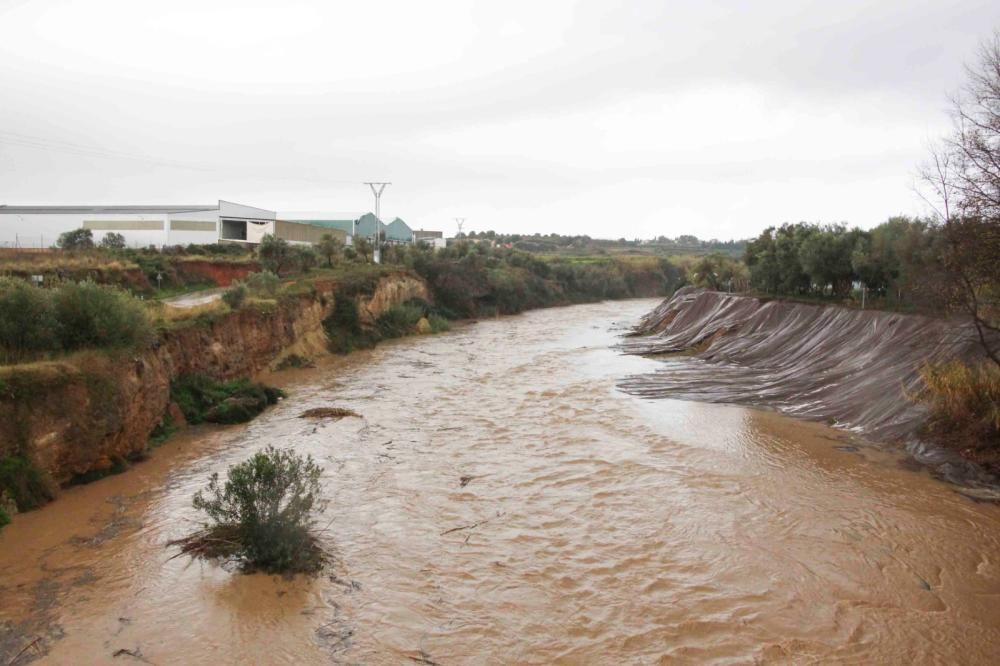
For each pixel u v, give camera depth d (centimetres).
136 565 976
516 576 980
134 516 1163
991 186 1384
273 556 972
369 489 1330
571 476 1424
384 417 1953
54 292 1533
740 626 852
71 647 775
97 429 1345
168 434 1692
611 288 8431
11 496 1140
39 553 1009
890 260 2577
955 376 1538
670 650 800
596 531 1143
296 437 1711
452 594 927
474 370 2866
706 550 1069
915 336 1953
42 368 1279
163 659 762
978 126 1375
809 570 1000
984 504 1241
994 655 794
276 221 6234
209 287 3841
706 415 1966
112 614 847
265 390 2152
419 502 1266
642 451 1609
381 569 993
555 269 7794
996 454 1376
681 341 3559
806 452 1574
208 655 771
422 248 6638
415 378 2655
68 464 1284
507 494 1316
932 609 894
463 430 1809
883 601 913
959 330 1756
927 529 1138
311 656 774
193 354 2067
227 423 1842
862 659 785
